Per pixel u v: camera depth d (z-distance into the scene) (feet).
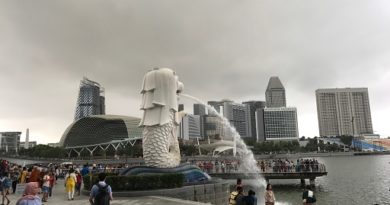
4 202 61.77
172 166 81.35
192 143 506.48
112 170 104.32
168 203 57.72
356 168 259.39
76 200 65.67
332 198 109.81
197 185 75.31
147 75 85.40
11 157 530.27
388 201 102.94
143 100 84.64
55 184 103.91
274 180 164.45
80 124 585.22
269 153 538.47
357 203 100.42
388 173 202.90
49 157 505.25
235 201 43.09
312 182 136.36
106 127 582.35
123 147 534.78
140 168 77.10
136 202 59.21
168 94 83.46
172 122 83.97
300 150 605.73
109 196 34.63
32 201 26.43
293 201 105.40
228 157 347.36
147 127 82.84
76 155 592.19
